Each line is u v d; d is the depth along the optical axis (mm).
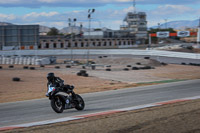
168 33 142250
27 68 58406
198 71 55000
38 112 16094
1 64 75688
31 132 10797
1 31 108750
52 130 11008
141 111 14797
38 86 32812
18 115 15391
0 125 12891
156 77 44375
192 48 135000
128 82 37969
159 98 20969
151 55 95812
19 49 109125
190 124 11469
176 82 35781
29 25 106875
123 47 153625
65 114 14961
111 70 55938
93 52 108438
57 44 154625
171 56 90812
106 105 18031
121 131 10602
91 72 51312
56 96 14938
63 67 63781
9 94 26906
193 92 24594
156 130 10672
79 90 28734
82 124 11938
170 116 13164
